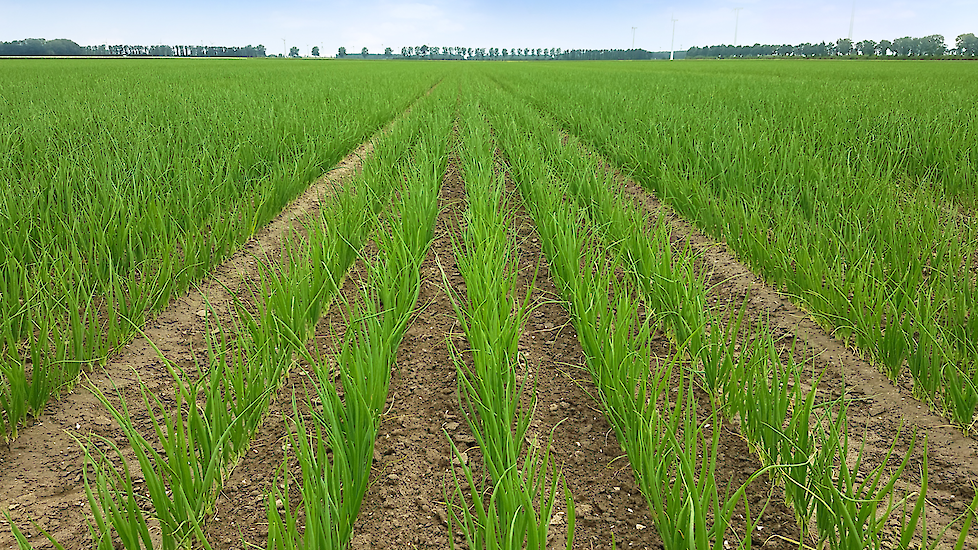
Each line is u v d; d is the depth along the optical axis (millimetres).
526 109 14672
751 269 5242
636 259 4746
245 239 5750
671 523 2309
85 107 12805
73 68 37156
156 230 5035
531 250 6121
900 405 3387
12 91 17500
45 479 2904
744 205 5871
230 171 6574
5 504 2736
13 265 4051
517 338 3477
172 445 2379
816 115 11141
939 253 4418
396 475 2936
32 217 4918
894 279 4285
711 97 15969
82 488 2861
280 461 2994
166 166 6863
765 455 2789
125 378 3742
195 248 5180
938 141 7875
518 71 44062
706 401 3457
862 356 3877
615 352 3145
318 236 4652
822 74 31438
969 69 37188
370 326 3139
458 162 9984
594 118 11875
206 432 2656
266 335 3404
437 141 9320
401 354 4129
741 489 2113
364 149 11289
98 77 26469
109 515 2277
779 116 11297
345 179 7281
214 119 10539
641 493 2818
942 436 3119
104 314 4477
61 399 3490
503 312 3666
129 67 40125
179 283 4789
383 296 3811
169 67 41062
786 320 4438
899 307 3648
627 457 3080
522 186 7262
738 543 2496
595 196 6297
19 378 3154
